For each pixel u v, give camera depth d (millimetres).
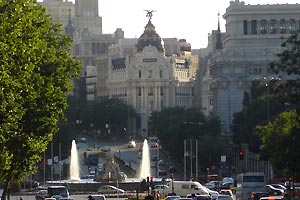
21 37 187000
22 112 185875
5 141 195750
